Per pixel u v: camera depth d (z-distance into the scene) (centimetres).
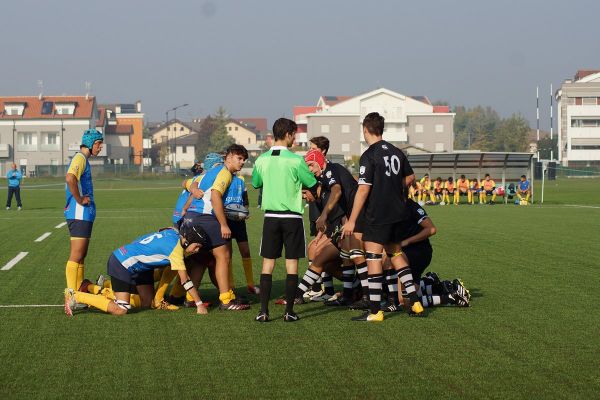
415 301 1350
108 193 7831
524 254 2297
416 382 932
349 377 956
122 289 1402
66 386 924
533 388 904
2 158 15225
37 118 15262
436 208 5009
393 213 1301
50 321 1324
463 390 898
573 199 6122
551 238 2803
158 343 1153
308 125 16900
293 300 1326
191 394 890
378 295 1315
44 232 3169
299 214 1322
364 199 1293
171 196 7062
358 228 1413
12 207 5347
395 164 1304
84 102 15675
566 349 1097
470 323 1288
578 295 1573
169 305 1446
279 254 1342
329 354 1077
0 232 3169
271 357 1062
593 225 3428
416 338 1175
